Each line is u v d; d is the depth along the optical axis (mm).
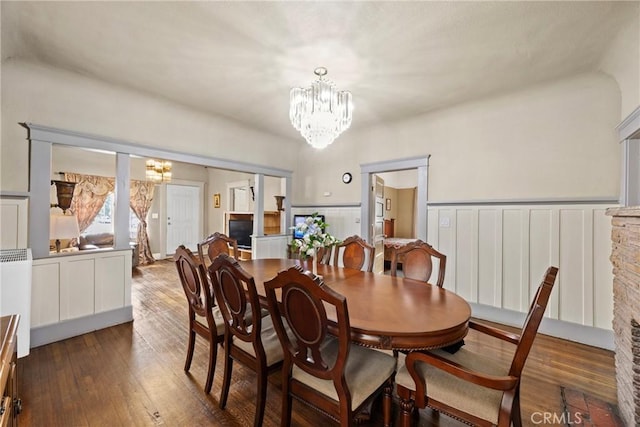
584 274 2742
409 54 2312
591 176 2727
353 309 1591
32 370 2199
